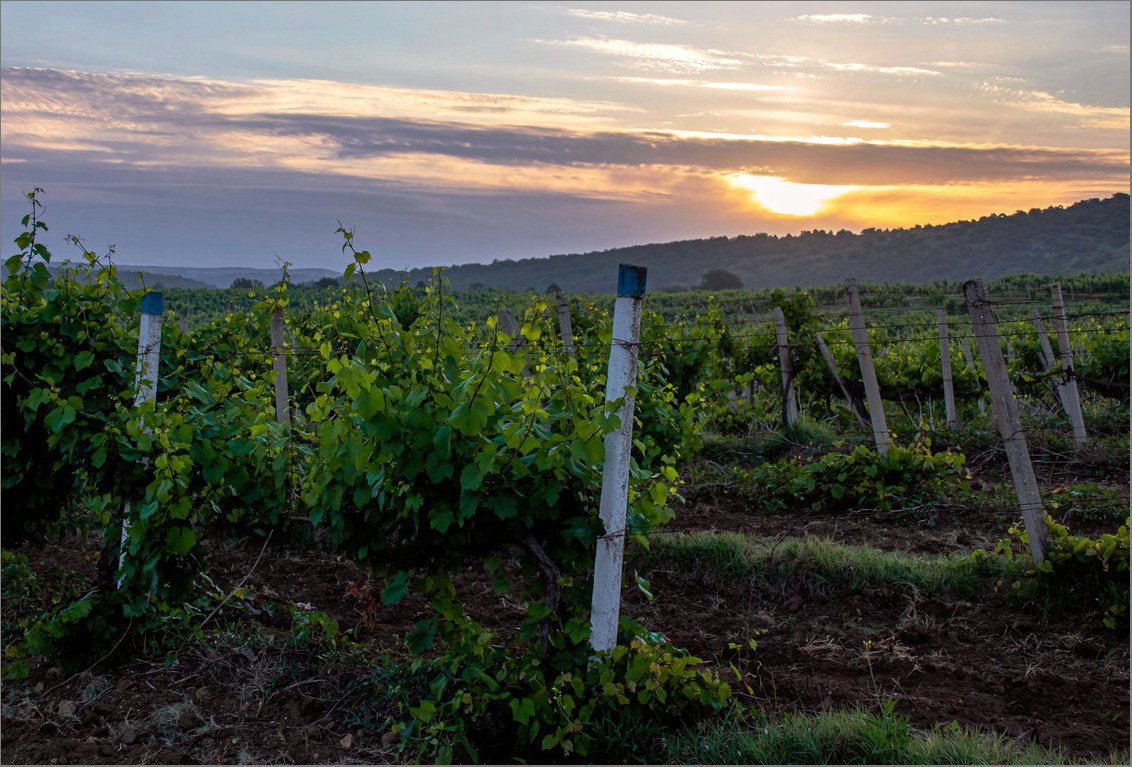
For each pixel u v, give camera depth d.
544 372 3.62
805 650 4.50
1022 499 5.24
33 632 4.13
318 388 3.65
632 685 3.37
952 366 12.76
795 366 11.22
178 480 4.20
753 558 5.68
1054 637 4.62
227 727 3.70
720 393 8.96
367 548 3.78
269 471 4.52
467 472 3.28
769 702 3.84
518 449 3.36
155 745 3.55
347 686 4.04
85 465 4.61
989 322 5.34
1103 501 6.93
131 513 4.27
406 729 3.50
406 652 4.43
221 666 4.24
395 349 3.85
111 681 4.18
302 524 5.47
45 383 4.82
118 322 5.36
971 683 4.09
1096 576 4.93
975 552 5.45
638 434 6.01
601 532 3.49
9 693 4.12
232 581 5.56
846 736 3.28
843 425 12.45
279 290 7.44
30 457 4.97
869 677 4.17
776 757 3.21
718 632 4.83
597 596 3.54
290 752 3.48
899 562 5.57
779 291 11.28
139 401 4.54
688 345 8.63
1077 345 13.99
